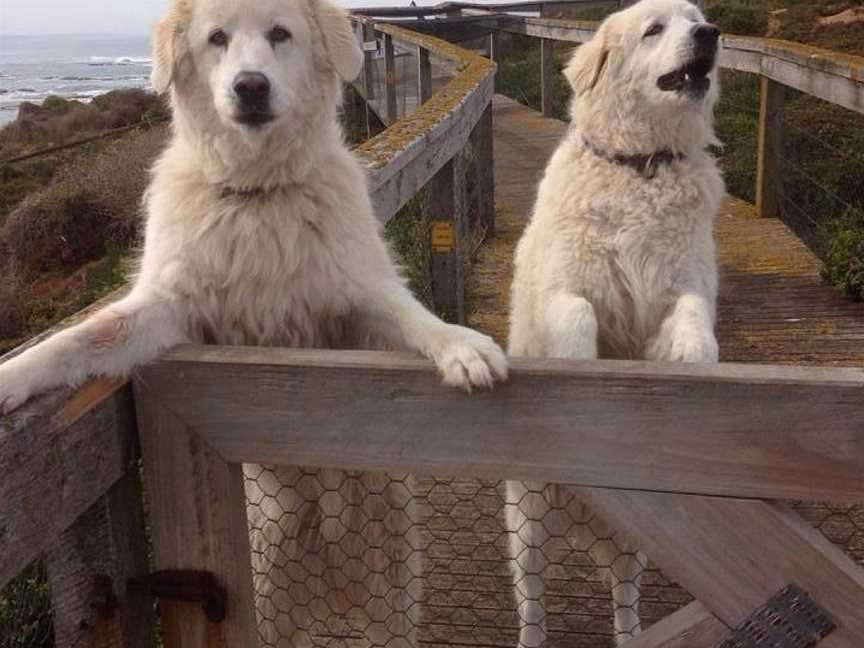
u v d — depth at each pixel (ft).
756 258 21.89
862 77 17.30
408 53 47.57
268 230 7.93
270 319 8.11
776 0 53.21
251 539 7.80
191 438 5.73
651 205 10.41
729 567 5.10
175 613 5.99
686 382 4.89
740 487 4.97
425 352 5.72
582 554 10.39
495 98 56.59
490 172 26.18
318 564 8.02
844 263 19.11
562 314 9.91
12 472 4.69
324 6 9.30
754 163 30.30
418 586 8.46
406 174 13.43
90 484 5.38
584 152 11.21
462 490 10.84
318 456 5.58
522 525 8.71
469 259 22.80
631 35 11.21
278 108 8.19
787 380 4.75
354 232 8.49
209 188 8.22
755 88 36.68
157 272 8.00
